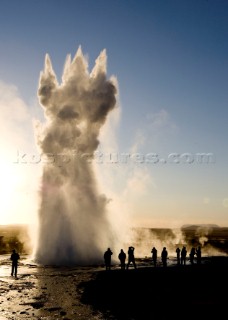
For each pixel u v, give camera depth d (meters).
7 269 30.14
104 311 14.27
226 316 13.20
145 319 13.00
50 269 30.12
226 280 21.61
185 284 20.17
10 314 13.73
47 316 13.45
